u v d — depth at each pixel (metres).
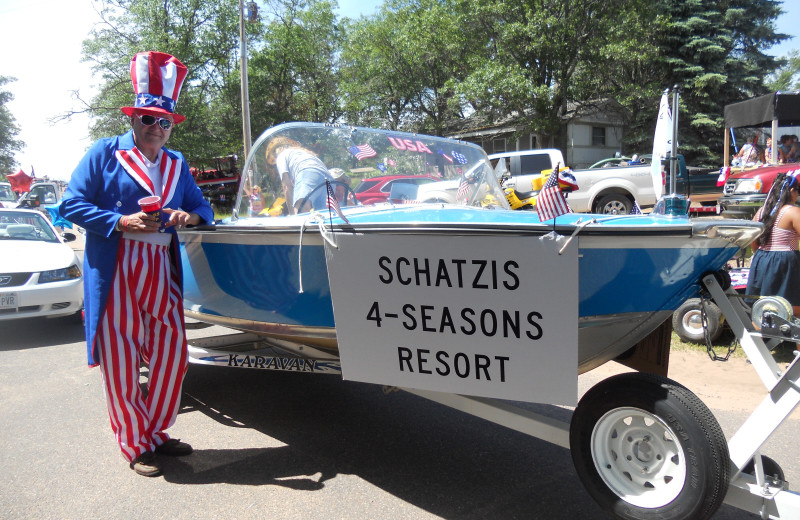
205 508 2.84
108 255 3.04
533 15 19.67
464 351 2.55
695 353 5.16
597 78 21.75
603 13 20.20
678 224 2.39
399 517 2.76
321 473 3.21
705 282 2.60
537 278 2.32
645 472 2.50
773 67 25.69
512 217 3.02
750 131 20.33
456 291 2.49
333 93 31.50
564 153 25.17
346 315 2.78
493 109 21.50
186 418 4.04
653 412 2.37
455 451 3.50
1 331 6.50
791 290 4.77
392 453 3.47
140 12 23.70
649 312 2.67
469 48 22.06
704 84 22.28
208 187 24.56
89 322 3.07
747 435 2.33
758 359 2.40
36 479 3.14
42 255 6.38
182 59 24.28
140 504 2.88
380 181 3.90
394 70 28.09
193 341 4.11
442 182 4.11
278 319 3.40
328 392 4.57
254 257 3.32
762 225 2.42
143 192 3.13
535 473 3.21
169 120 3.18
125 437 3.19
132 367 3.13
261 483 3.10
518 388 2.48
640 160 14.48
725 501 2.38
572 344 2.34
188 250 3.83
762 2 24.66
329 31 30.70
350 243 2.66
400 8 28.62
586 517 2.76
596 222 2.43
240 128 27.20
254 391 4.60
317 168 3.71
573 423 2.62
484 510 2.82
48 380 4.81
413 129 29.91
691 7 23.19
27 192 19.14
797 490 2.94
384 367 2.76
